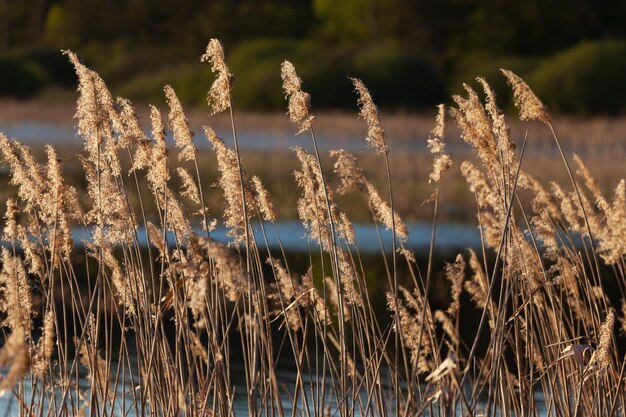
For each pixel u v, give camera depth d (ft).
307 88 251.60
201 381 34.71
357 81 32.53
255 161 143.02
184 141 33.19
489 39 326.44
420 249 93.66
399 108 252.62
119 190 33.91
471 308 69.77
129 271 34.17
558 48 319.88
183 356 44.37
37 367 31.63
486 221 37.96
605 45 261.44
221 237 77.20
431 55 312.71
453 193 119.96
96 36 372.38
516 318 35.47
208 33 356.38
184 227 34.06
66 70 313.73
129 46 349.00
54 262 33.88
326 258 85.25
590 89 250.37
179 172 33.99
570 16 315.99
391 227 35.60
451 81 291.17
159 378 33.68
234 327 58.85
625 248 38.83
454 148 162.30
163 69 287.69
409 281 78.33
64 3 396.78
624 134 172.35
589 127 181.27
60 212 34.42
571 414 35.76
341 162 34.19
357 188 34.27
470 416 29.73
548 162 132.77
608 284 72.18
